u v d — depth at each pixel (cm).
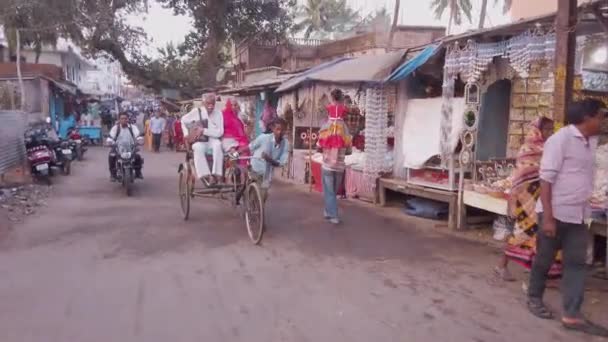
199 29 3312
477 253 694
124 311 481
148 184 1301
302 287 553
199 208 974
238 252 684
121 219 878
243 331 441
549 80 808
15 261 634
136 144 1198
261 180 781
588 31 676
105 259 645
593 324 453
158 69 3519
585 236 451
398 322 464
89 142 2642
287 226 845
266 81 1867
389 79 914
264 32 3125
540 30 666
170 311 482
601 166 684
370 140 1029
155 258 652
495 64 820
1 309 484
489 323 464
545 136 554
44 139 1319
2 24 2691
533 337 438
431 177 930
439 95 988
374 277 589
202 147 816
